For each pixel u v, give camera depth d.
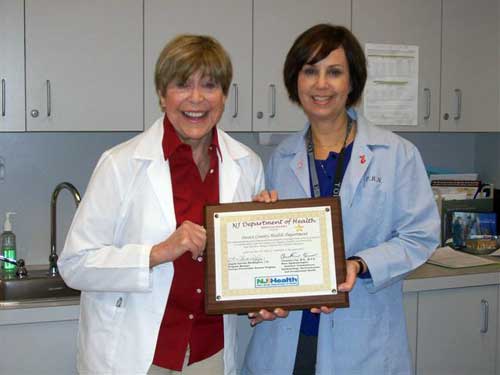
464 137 3.16
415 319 2.41
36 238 2.56
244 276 1.51
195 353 1.54
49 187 2.56
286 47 2.46
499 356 2.55
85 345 1.54
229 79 1.49
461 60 2.72
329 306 1.51
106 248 1.46
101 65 2.25
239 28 2.40
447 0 2.67
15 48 2.17
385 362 1.66
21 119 2.19
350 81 1.70
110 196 1.47
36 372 2.02
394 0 2.59
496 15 2.76
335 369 1.64
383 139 1.71
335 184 1.67
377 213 1.67
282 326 1.69
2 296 2.24
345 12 2.52
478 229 2.84
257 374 1.76
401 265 1.61
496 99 2.79
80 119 2.25
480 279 2.45
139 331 1.47
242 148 1.69
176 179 1.53
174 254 1.39
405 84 2.63
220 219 1.52
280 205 1.54
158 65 1.46
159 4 2.29
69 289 2.31
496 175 3.03
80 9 2.21
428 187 1.72
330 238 1.53
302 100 1.68
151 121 2.32
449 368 2.48
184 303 1.51
